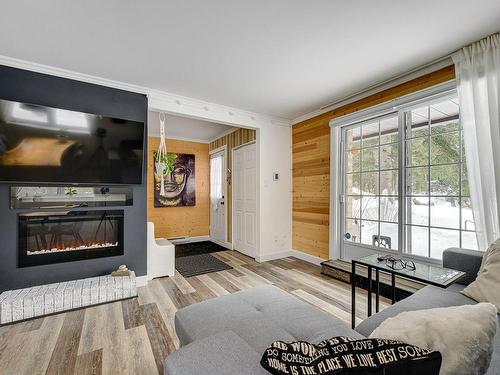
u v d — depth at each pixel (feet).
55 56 7.29
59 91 8.09
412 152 8.53
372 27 5.98
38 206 7.77
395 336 2.38
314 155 12.26
